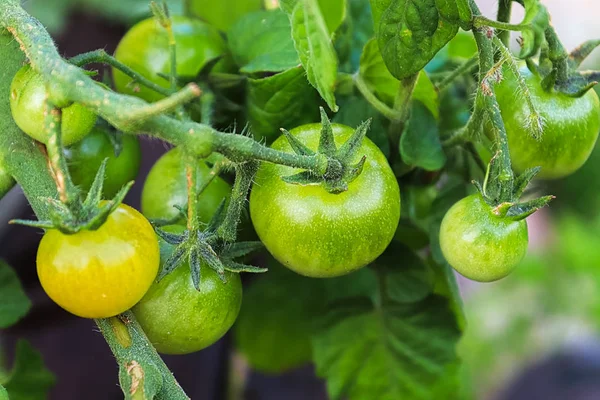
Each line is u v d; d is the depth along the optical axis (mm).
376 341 488
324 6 440
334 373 492
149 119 339
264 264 516
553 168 415
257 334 535
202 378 608
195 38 440
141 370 357
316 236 377
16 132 381
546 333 1019
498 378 1009
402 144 420
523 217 381
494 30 390
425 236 463
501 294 1062
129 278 354
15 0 371
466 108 451
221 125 443
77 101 339
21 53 383
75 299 354
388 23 386
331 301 486
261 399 720
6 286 458
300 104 426
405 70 395
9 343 639
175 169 424
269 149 352
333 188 367
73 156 412
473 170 439
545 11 377
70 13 696
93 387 649
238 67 444
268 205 380
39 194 375
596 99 418
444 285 469
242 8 480
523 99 404
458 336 481
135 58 437
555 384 903
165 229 396
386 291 476
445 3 379
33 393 473
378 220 381
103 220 343
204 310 386
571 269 986
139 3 533
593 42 411
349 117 431
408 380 490
